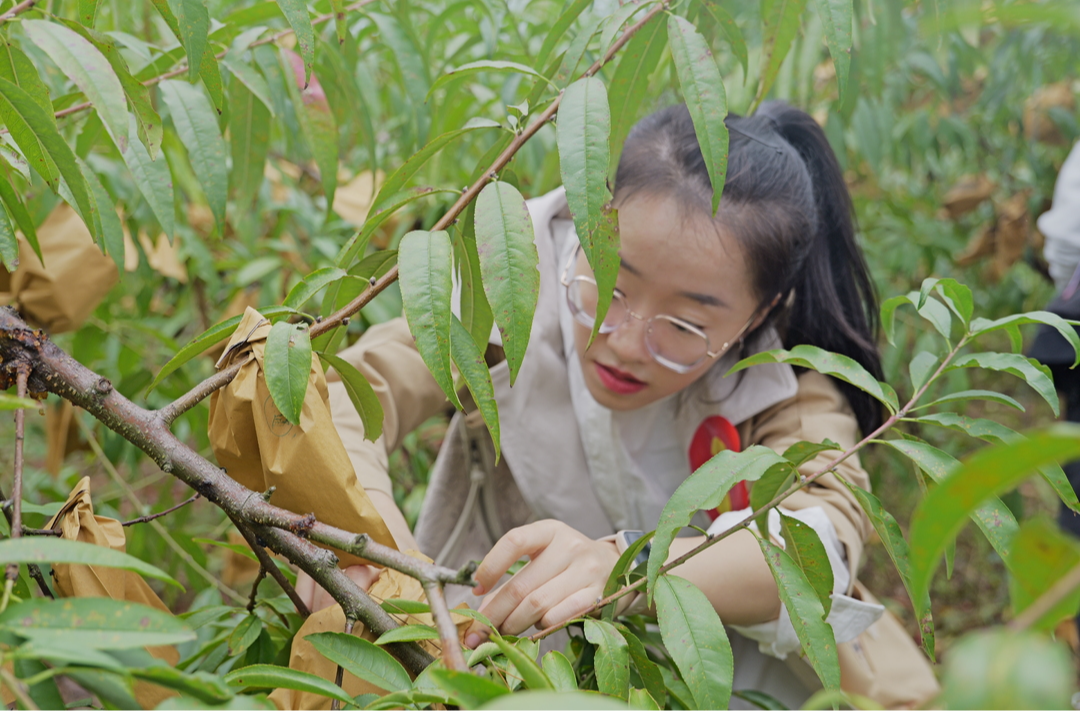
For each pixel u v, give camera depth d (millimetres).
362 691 544
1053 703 217
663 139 845
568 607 610
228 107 909
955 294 616
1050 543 269
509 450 1028
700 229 790
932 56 1613
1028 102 2180
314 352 575
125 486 1158
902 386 2115
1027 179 2209
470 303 633
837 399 972
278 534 503
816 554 588
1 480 1438
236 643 627
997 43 1918
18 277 969
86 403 514
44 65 965
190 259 1461
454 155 1284
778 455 539
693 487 521
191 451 518
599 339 877
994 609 2090
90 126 844
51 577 558
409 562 441
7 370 505
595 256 526
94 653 340
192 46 538
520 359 501
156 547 1384
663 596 525
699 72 541
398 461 1744
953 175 2471
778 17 692
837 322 972
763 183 831
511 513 1125
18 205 588
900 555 569
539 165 1379
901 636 1021
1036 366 586
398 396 1014
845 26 586
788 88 1072
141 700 503
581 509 1043
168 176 682
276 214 1631
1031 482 2133
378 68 1576
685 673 498
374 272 650
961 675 228
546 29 1317
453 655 390
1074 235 1402
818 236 974
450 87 1068
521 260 504
